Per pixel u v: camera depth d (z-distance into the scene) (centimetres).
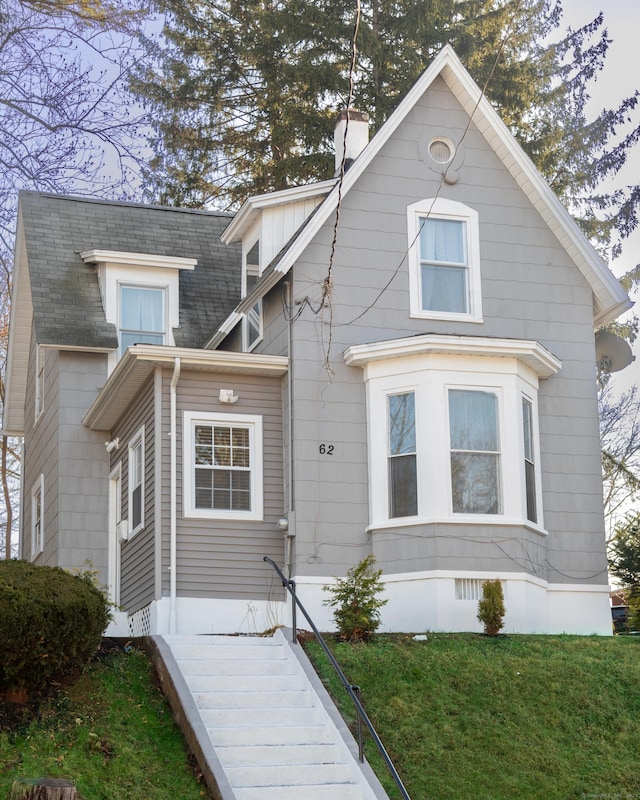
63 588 1305
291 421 1877
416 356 1877
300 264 1928
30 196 2434
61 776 1141
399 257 1983
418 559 1817
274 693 1372
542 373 1984
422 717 1374
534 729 1384
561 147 3422
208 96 3441
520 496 1864
